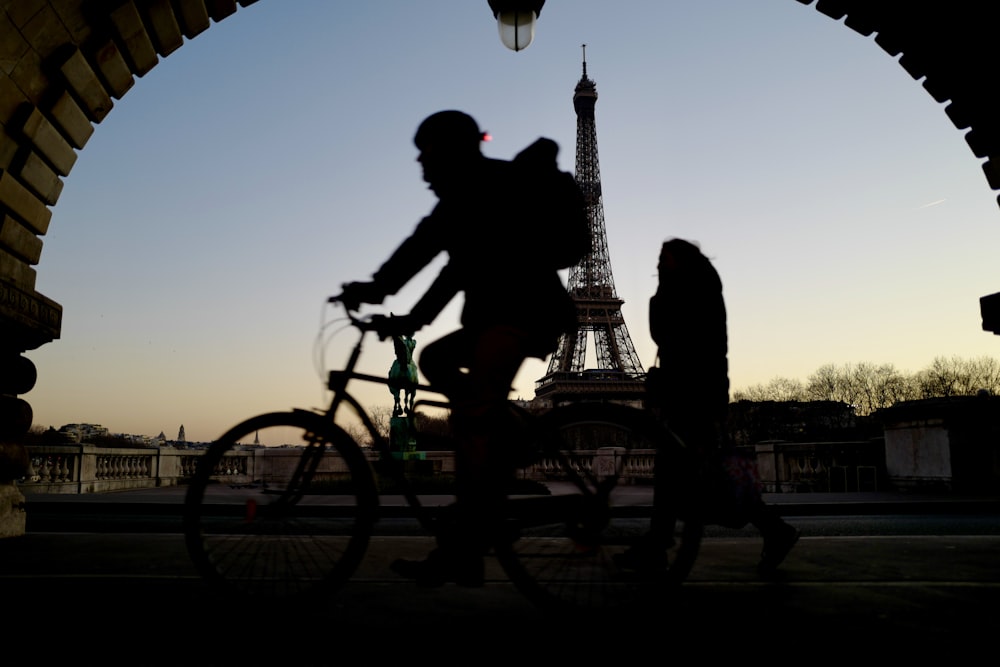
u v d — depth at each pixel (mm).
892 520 10836
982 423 16500
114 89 7621
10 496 7164
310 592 3658
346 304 3764
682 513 3531
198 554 3691
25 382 7465
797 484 20469
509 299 3525
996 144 8289
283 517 3734
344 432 3740
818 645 3236
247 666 2938
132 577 4789
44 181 7121
